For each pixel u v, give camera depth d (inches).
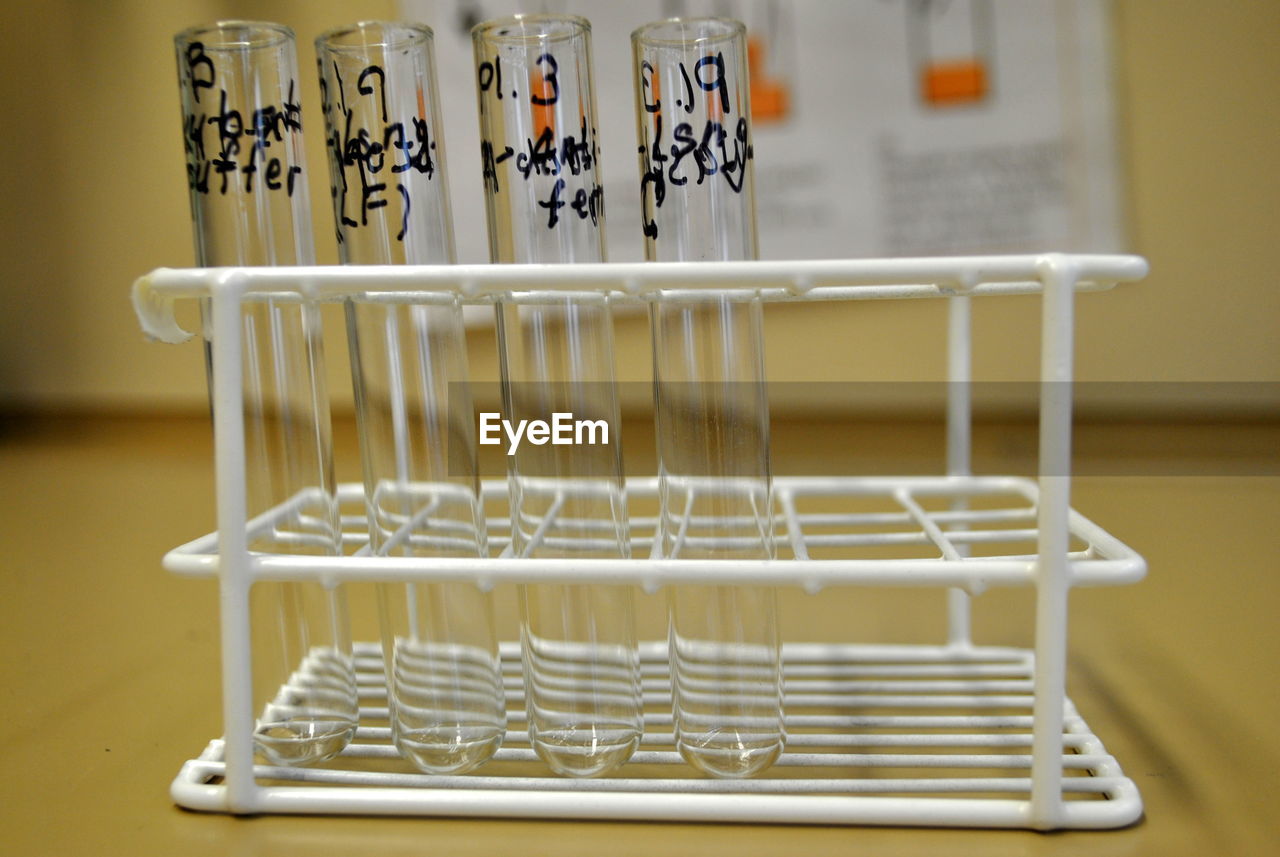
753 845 11.8
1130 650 16.2
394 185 12.6
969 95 34.7
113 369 39.4
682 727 12.7
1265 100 33.3
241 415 12.0
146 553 23.6
